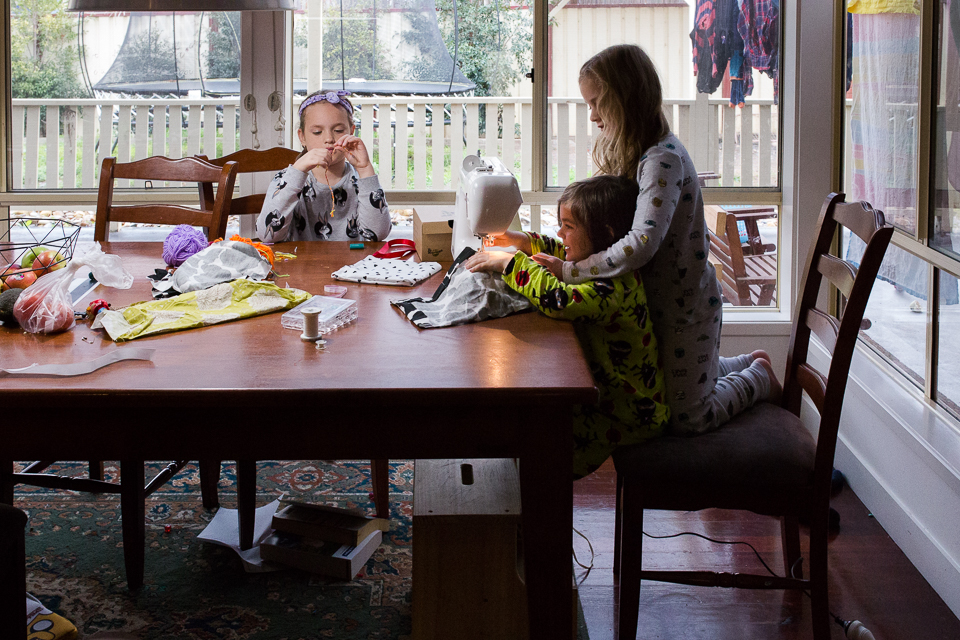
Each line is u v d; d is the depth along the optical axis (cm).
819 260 181
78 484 207
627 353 169
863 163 278
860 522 241
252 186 328
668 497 168
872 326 275
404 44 320
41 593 202
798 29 296
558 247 199
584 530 238
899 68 244
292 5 215
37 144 327
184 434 133
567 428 134
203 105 326
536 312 172
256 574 212
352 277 197
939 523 206
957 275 207
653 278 176
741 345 312
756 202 321
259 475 267
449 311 169
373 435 134
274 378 133
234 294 176
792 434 173
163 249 210
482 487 174
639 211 165
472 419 134
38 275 182
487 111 323
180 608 198
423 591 166
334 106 260
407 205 329
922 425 220
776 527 239
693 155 322
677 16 313
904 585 209
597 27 314
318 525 214
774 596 206
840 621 186
